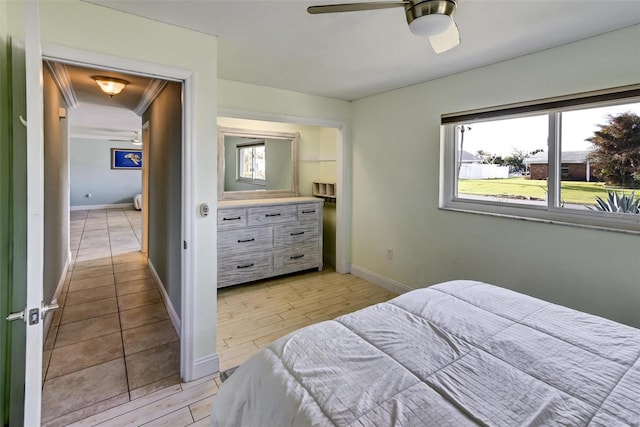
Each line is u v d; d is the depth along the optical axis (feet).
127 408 6.14
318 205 14.28
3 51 4.77
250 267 12.58
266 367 3.94
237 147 14.02
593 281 7.15
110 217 28.09
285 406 3.36
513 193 8.75
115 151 33.55
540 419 3.01
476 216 9.30
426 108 10.43
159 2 5.59
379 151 12.25
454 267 9.95
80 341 8.54
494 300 5.62
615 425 2.94
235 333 9.07
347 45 7.51
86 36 5.57
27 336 3.73
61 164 12.53
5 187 4.91
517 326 4.75
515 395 3.33
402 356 4.02
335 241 15.30
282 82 10.50
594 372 3.70
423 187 10.72
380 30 6.70
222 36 6.95
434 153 10.29
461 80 9.41
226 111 10.32
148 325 9.46
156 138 11.84
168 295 10.41
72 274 13.78
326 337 4.46
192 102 6.66
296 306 10.86
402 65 8.77
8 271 4.99
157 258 12.48
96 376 7.08
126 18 5.92
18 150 4.99
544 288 7.95
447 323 4.82
